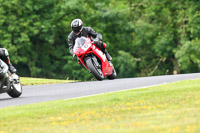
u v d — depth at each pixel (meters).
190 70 172.88
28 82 67.62
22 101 42.25
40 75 177.62
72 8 170.38
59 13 175.62
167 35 171.12
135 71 178.75
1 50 44.06
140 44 177.50
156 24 178.12
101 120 30.38
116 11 170.12
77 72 172.38
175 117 29.44
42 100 42.09
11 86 45.41
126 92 43.25
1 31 164.50
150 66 188.50
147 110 32.78
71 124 29.67
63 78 177.75
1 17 164.75
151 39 177.00
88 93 45.88
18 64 176.38
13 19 165.62
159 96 38.81
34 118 32.16
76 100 39.56
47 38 170.38
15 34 166.25
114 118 30.70
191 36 164.38
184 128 26.33
